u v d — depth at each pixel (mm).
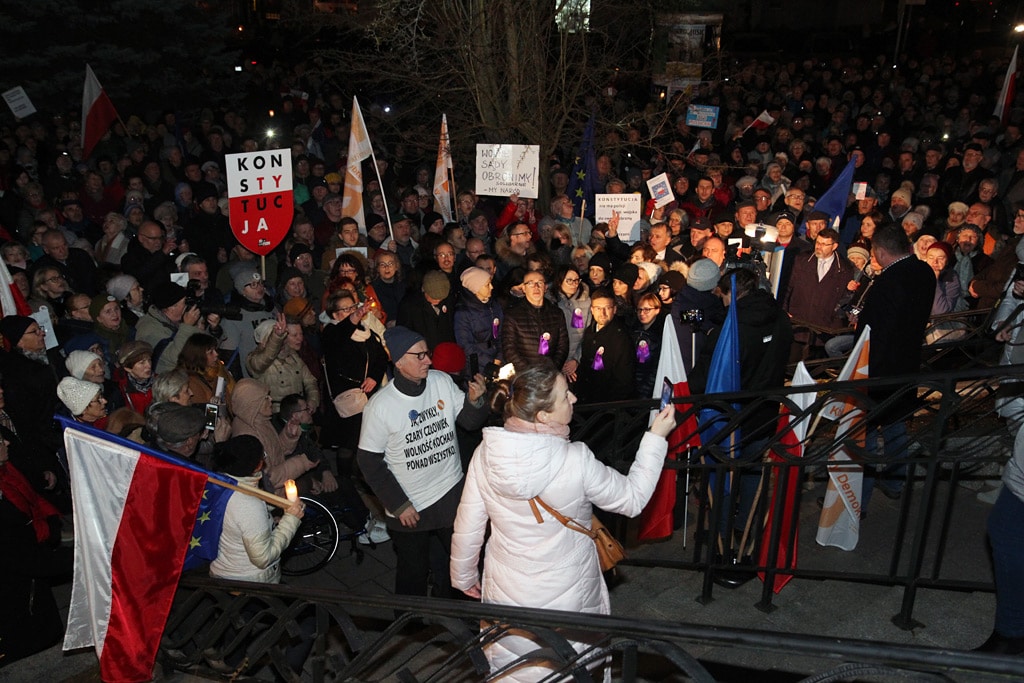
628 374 5973
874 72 21469
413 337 4184
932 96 19109
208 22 18453
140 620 3928
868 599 4637
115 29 17078
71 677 4473
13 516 4254
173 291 6316
